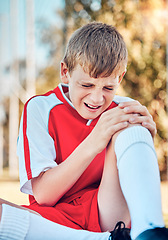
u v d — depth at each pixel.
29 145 1.19
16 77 6.24
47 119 1.26
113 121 1.03
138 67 4.97
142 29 4.97
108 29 1.25
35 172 1.14
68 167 1.11
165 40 5.01
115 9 4.98
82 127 1.26
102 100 1.14
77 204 1.17
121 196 1.06
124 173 0.91
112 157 1.04
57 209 1.14
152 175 0.89
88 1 5.30
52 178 1.13
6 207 0.91
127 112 1.04
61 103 1.29
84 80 1.12
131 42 4.95
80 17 5.41
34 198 1.28
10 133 6.30
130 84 5.01
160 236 0.76
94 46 1.14
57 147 1.26
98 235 0.97
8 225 0.90
